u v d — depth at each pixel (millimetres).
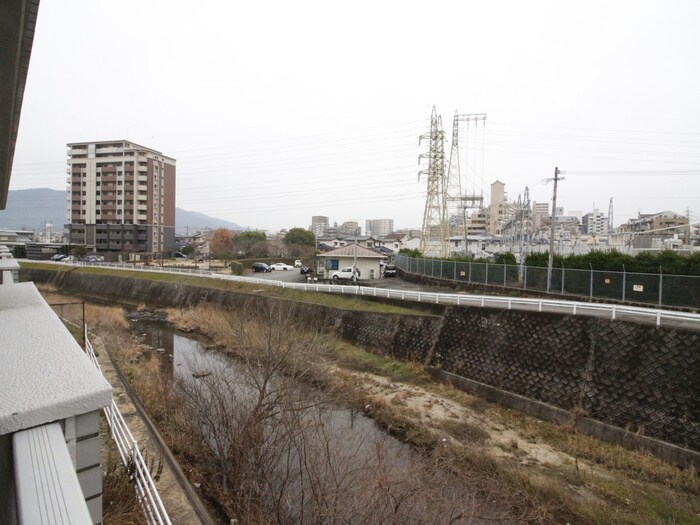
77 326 21516
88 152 67688
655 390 11562
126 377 14414
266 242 67500
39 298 7480
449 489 8438
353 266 37250
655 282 18500
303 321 22875
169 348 21859
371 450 10383
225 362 17516
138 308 33875
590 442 11781
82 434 2926
